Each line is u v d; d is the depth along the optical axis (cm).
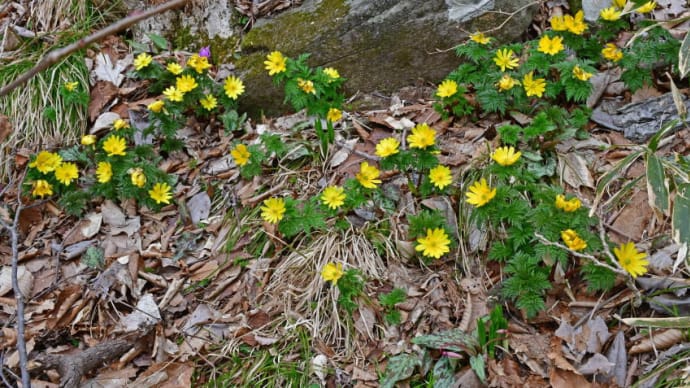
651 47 75
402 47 86
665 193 54
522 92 76
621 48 81
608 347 58
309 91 81
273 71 81
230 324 67
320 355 63
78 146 86
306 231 68
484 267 66
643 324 53
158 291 71
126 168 76
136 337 66
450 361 59
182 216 77
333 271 62
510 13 85
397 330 63
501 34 86
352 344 63
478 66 81
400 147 79
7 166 84
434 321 63
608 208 63
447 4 84
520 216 62
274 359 64
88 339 67
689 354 55
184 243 75
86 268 74
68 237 77
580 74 72
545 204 62
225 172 81
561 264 62
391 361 60
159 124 85
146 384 63
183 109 83
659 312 59
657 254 63
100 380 63
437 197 71
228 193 79
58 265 74
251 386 62
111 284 71
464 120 80
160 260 73
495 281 65
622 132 76
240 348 65
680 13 86
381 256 69
